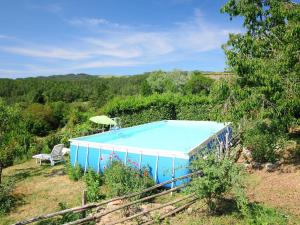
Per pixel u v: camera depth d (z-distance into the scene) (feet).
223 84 38.70
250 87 37.99
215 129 67.67
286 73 36.40
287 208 28.91
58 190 39.93
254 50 38.50
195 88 152.15
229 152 43.86
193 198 31.53
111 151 43.88
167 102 90.48
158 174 39.60
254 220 26.27
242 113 38.34
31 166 54.08
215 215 28.50
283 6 36.99
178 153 38.24
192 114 91.35
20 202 36.24
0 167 43.04
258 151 43.37
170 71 170.30
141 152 41.14
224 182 27.94
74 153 47.52
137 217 27.71
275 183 35.50
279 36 38.58
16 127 44.06
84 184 41.34
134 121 84.33
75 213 27.68
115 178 36.27
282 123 39.96
